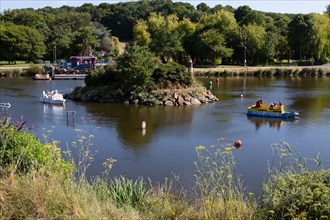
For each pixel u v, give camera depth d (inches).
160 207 320.2
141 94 1797.5
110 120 1366.9
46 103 1738.4
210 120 1384.1
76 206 282.4
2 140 385.1
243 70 3287.4
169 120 1380.4
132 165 837.8
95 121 1341.0
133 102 1782.7
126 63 1856.5
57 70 3061.0
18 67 3344.0
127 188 387.9
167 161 869.2
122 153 932.0
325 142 1069.1
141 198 364.8
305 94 2123.5
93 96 1855.3
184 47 3875.5
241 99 1939.0
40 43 3878.0
